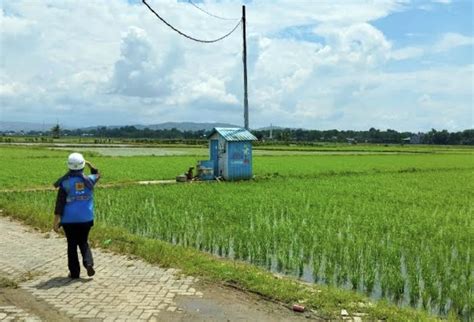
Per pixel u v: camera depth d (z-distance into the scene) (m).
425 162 57.94
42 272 9.79
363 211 18.47
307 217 16.69
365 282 9.70
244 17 33.12
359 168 44.78
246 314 7.57
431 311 8.52
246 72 33.56
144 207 18.75
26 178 30.89
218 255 12.11
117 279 9.29
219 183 28.98
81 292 8.53
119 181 29.59
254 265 10.95
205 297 8.31
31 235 13.49
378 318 7.43
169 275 9.55
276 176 34.12
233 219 16.33
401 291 9.27
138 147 92.81
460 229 15.18
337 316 7.49
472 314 8.39
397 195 24.47
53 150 70.88
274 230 14.23
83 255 9.30
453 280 9.85
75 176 9.25
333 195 23.75
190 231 14.53
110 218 16.52
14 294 8.43
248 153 31.61
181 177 29.64
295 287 8.70
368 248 12.05
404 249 12.36
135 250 11.28
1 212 17.59
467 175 39.44
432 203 21.53
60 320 7.27
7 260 10.73
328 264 10.81
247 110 33.59
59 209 9.09
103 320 7.27
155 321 7.25
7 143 104.56
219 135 31.12
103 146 94.25
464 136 197.62
